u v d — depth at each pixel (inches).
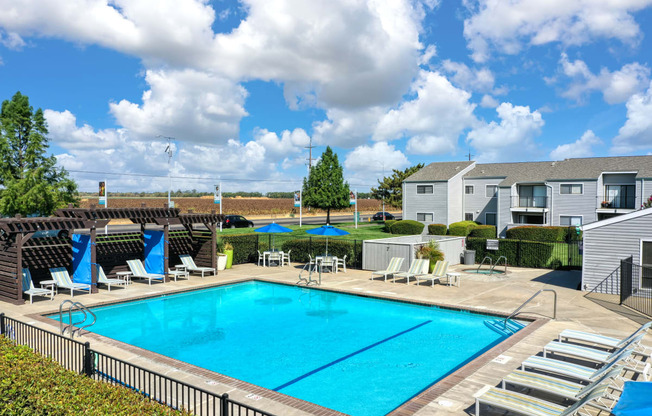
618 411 180.7
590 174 1499.8
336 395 323.3
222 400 201.6
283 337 466.9
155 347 433.4
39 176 1043.9
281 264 911.7
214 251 793.6
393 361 394.0
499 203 1673.2
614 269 636.1
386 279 751.1
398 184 2586.1
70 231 660.1
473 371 339.0
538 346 399.2
